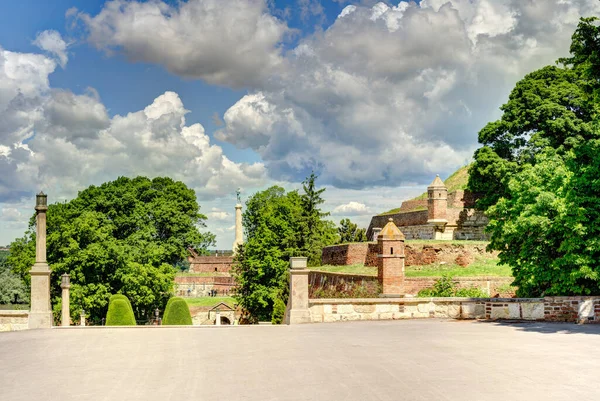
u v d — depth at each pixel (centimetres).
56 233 6406
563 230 2686
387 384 1259
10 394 1266
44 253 2527
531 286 3005
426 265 4994
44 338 2120
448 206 6412
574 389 1211
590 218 2672
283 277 6391
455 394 1173
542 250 2931
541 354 1609
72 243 6228
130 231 7750
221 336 2097
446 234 6059
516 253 3189
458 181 7612
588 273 2564
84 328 2428
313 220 8256
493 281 4288
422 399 1139
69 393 1260
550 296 2619
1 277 9375
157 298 7219
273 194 10981
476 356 1584
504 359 1537
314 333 2119
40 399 1217
